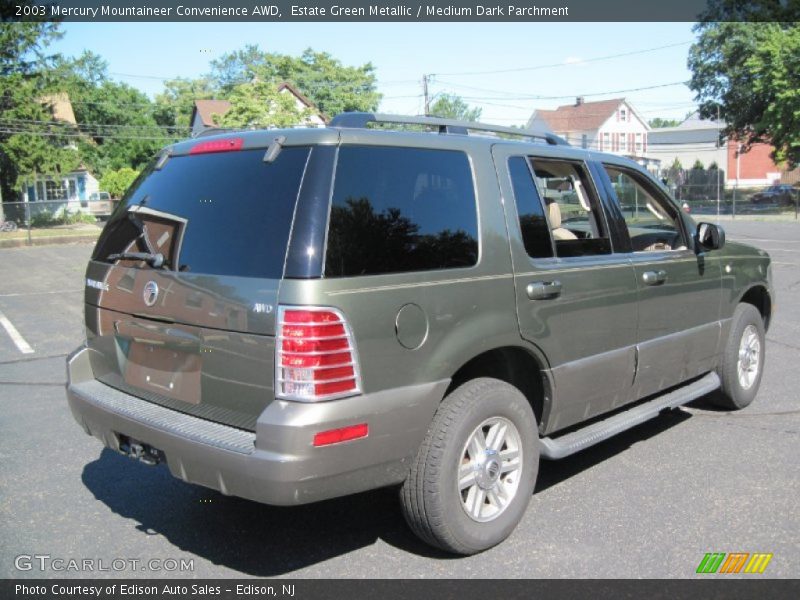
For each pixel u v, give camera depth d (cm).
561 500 426
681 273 491
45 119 3369
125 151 6119
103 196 4838
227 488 308
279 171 324
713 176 4956
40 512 421
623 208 468
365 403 309
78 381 404
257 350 305
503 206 379
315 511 423
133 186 404
